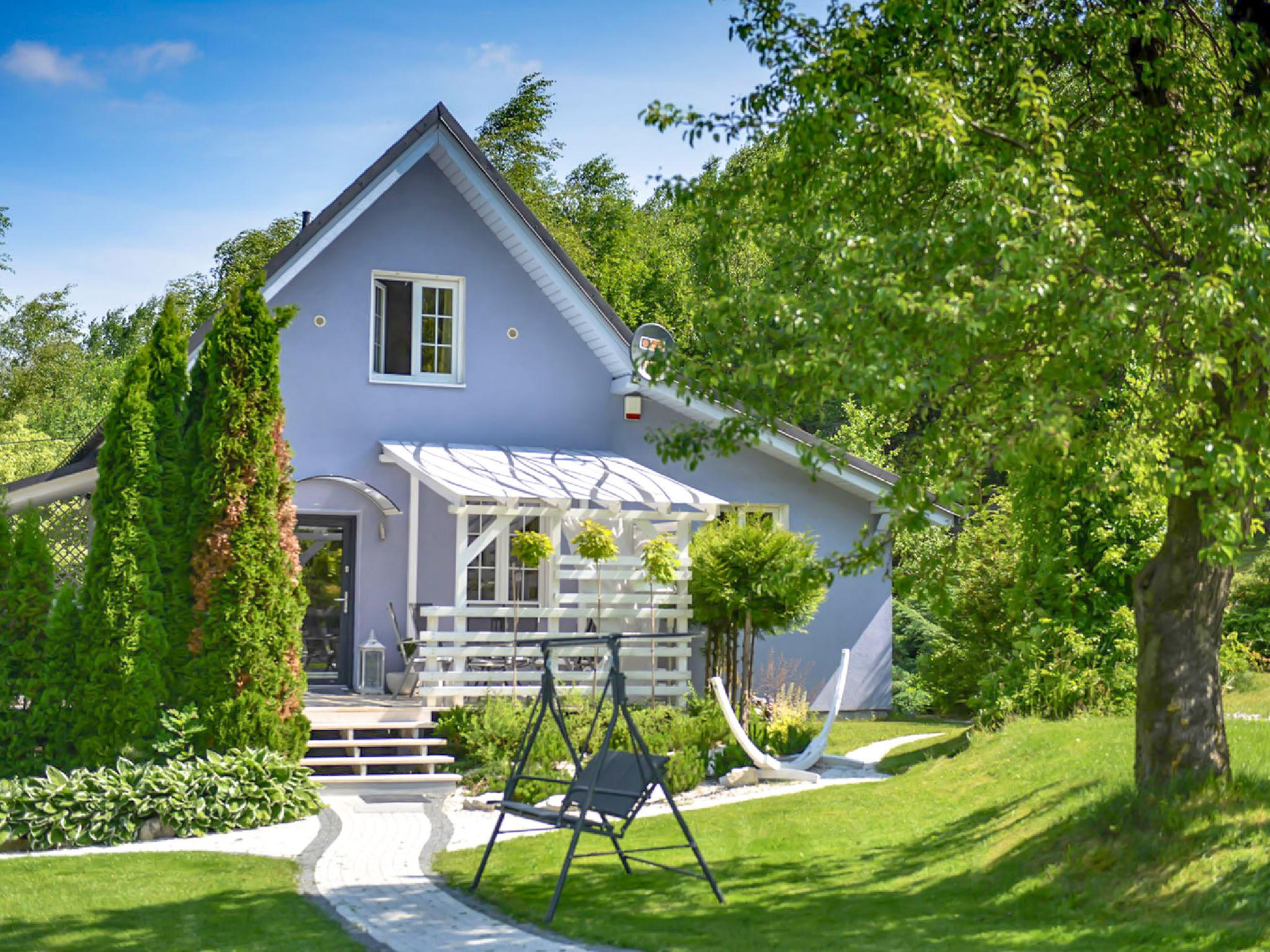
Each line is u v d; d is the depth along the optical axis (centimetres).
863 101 1084
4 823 1498
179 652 1791
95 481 2156
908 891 1165
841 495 2727
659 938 1031
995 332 1063
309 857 1438
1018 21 1284
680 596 2275
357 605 2377
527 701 2109
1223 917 956
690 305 1276
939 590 1285
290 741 1795
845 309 987
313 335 2411
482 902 1213
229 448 1800
